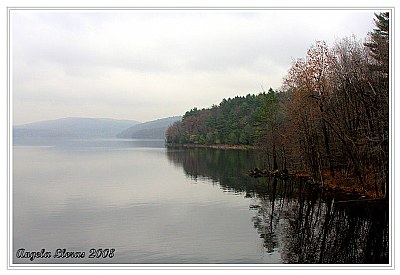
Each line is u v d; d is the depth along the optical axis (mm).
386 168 29625
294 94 43000
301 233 23328
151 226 25906
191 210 30719
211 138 149250
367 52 38031
